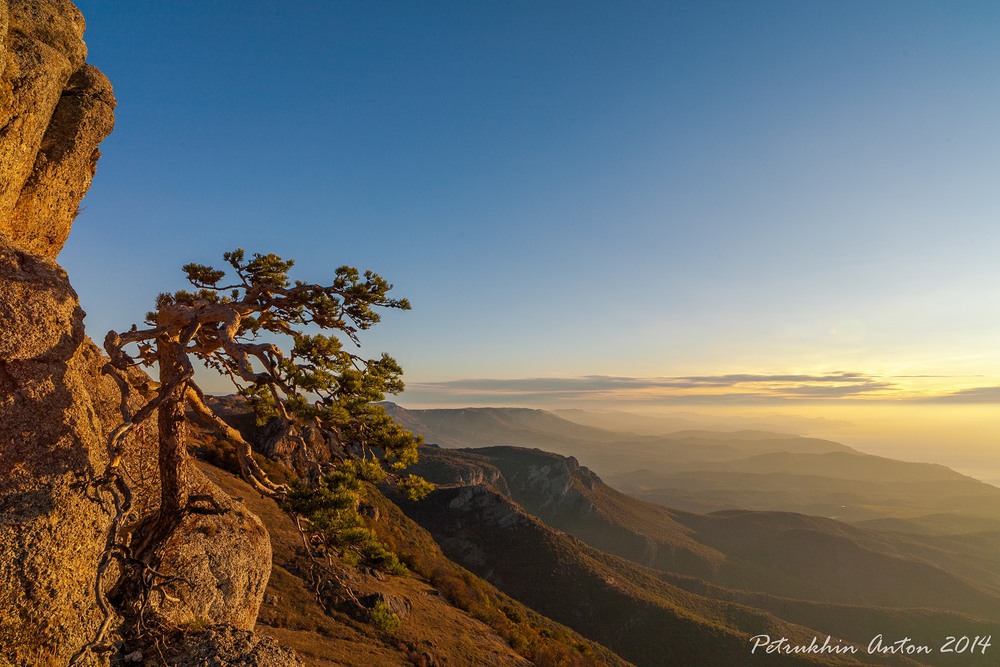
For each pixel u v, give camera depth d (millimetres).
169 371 11547
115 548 9891
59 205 12820
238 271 12820
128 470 11898
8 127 10578
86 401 10312
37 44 11430
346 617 25828
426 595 38750
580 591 166500
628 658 138875
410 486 11180
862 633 193875
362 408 10586
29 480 8812
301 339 10844
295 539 32219
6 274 9266
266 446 47906
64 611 8812
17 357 9016
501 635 37312
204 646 10000
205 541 12281
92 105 13102
